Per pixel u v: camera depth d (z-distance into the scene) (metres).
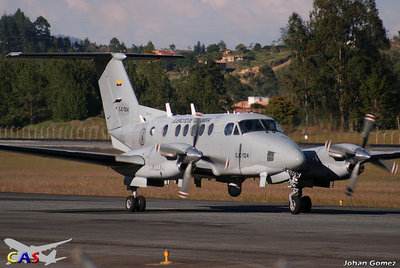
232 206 72.81
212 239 40.69
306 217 56.09
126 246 37.97
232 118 63.97
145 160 63.56
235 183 67.44
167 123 71.00
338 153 60.28
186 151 59.88
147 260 33.06
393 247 36.88
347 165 60.16
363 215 58.66
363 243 38.47
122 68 77.25
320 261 32.44
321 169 62.09
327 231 44.69
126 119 77.38
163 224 50.19
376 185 96.69
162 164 61.97
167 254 32.59
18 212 62.84
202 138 65.62
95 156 61.75
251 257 33.75
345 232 44.00
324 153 61.78
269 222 51.38
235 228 46.97
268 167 59.25
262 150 59.62
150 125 73.12
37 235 43.34
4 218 56.06
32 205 72.56
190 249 36.59
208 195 90.19
